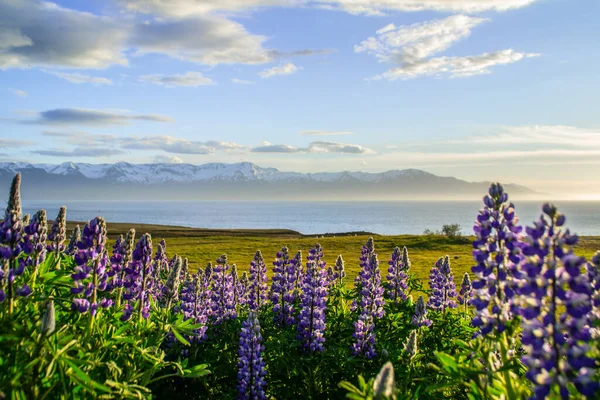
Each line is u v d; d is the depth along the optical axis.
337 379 8.13
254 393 7.66
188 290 9.88
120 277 7.02
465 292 12.04
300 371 8.20
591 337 4.16
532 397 3.89
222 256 13.07
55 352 4.47
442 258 12.33
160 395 7.48
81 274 5.87
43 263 6.77
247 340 7.80
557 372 3.81
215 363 8.71
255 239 122.38
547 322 3.89
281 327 10.91
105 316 6.56
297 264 12.34
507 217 4.66
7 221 5.29
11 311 5.14
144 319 7.02
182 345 8.75
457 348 8.48
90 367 5.11
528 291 3.96
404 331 9.87
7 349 4.71
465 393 6.33
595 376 4.00
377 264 9.66
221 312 11.18
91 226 6.02
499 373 4.61
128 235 7.15
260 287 13.20
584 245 63.31
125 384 5.09
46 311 4.64
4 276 5.03
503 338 4.47
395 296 11.91
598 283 4.57
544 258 3.99
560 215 3.96
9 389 4.29
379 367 8.10
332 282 14.05
